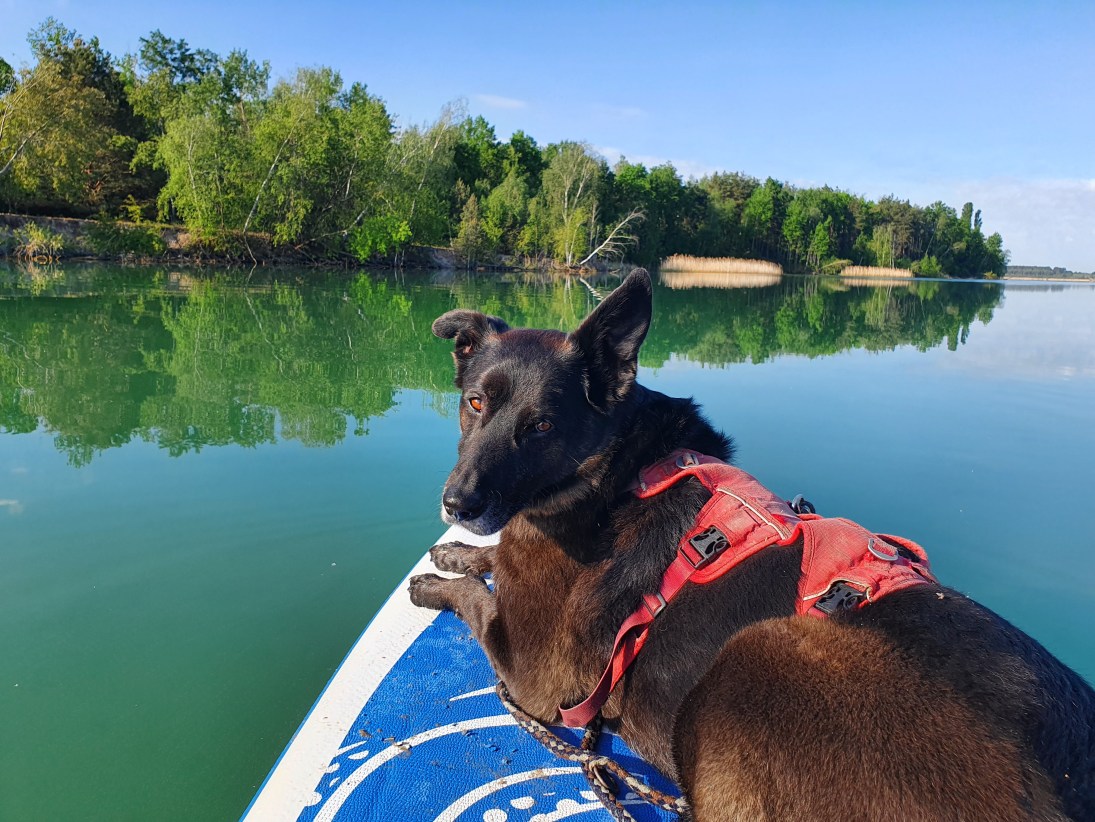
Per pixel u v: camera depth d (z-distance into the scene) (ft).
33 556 4.22
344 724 2.78
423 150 48.91
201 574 4.08
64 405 7.66
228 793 2.62
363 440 6.68
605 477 2.62
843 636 2.03
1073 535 4.68
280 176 38.83
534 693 2.70
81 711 2.99
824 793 1.82
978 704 1.81
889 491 5.42
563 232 59.47
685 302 26.53
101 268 28.32
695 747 2.10
